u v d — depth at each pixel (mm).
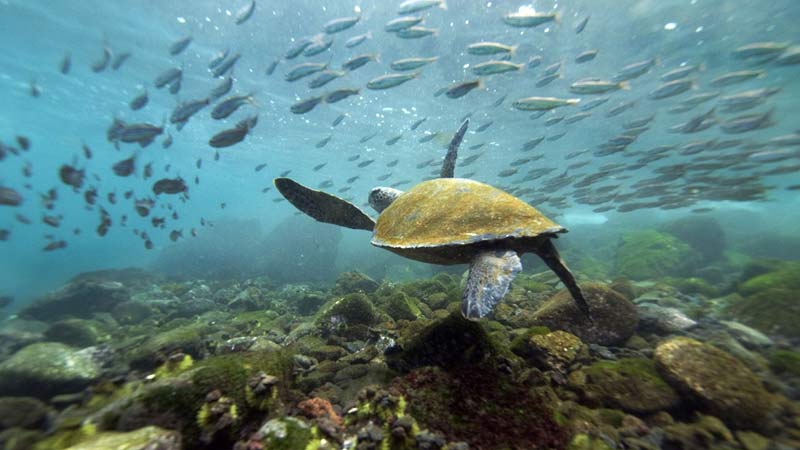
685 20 13039
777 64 9125
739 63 15102
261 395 3043
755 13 12398
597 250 26406
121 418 2633
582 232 31906
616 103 19281
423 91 19719
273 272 25266
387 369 4246
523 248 4195
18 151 10422
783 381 4250
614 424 3402
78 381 4953
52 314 12219
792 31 13094
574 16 13289
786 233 25266
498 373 3420
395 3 13938
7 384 4750
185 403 2727
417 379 3316
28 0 15047
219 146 8125
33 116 31641
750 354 4844
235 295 14305
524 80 17719
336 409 3473
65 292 12586
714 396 3518
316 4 14203
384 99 21109
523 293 8828
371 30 15398
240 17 9867
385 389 3279
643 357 4680
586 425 3193
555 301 5973
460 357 3688
